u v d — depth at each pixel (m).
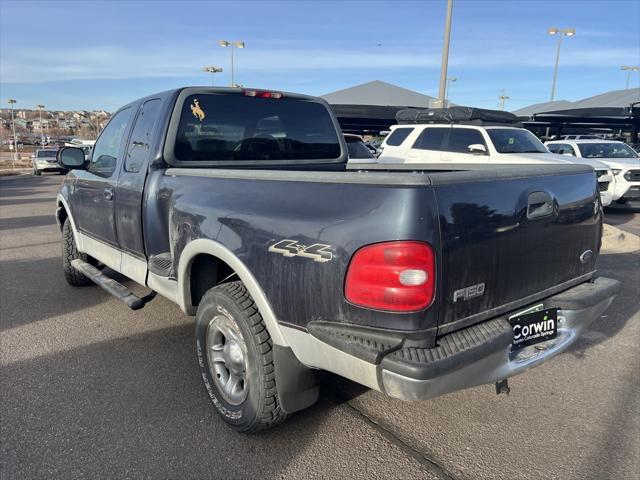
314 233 2.29
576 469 2.67
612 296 3.03
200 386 3.53
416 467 2.69
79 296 5.50
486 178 2.33
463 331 2.28
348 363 2.20
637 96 24.77
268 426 2.80
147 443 2.87
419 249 2.04
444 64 14.73
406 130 10.95
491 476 2.62
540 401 3.36
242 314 2.67
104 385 3.53
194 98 3.71
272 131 4.14
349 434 2.98
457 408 3.27
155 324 4.68
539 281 2.67
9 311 5.03
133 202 3.72
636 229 9.80
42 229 10.19
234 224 2.69
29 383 3.56
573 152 13.44
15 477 2.58
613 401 3.35
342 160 4.60
